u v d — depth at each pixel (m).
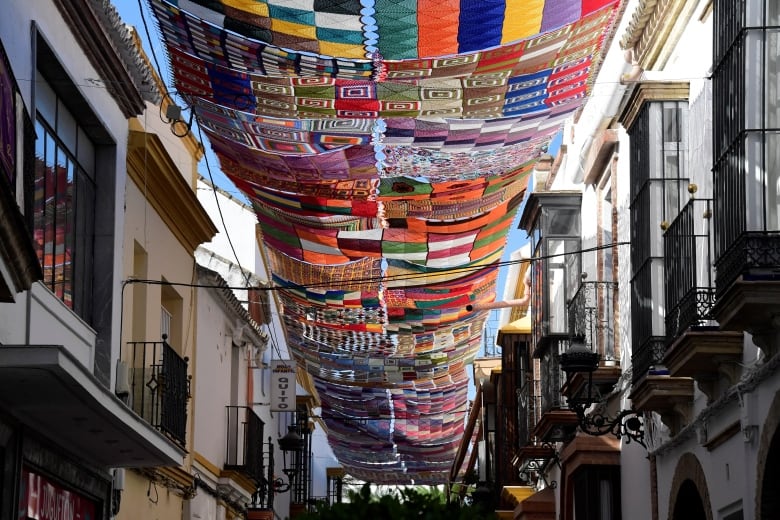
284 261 14.77
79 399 8.70
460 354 19.12
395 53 8.77
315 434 38.00
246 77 9.38
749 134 8.26
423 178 11.54
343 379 20.62
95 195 11.46
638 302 11.59
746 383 8.90
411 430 25.50
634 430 11.61
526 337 21.41
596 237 14.60
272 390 20.67
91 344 11.02
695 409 10.62
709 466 10.22
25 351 7.77
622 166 13.22
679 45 11.61
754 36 8.34
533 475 19.36
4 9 8.48
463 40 8.57
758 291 7.91
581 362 11.17
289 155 10.94
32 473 9.52
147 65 12.92
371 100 9.65
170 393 12.55
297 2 8.04
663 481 11.71
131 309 12.70
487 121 10.15
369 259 14.22
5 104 6.90
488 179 11.80
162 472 13.99
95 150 11.51
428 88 9.40
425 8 8.03
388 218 12.82
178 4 8.45
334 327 17.23
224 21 8.53
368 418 23.94
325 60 8.92
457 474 28.56
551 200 15.81
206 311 16.84
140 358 12.97
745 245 8.03
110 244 11.41
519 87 9.54
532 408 17.83
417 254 13.95
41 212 9.80
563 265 15.70
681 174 11.30
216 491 17.55
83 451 10.63
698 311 9.57
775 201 8.21
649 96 11.30
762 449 8.69
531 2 8.10
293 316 17.19
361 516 6.42
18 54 8.81
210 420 17.19
